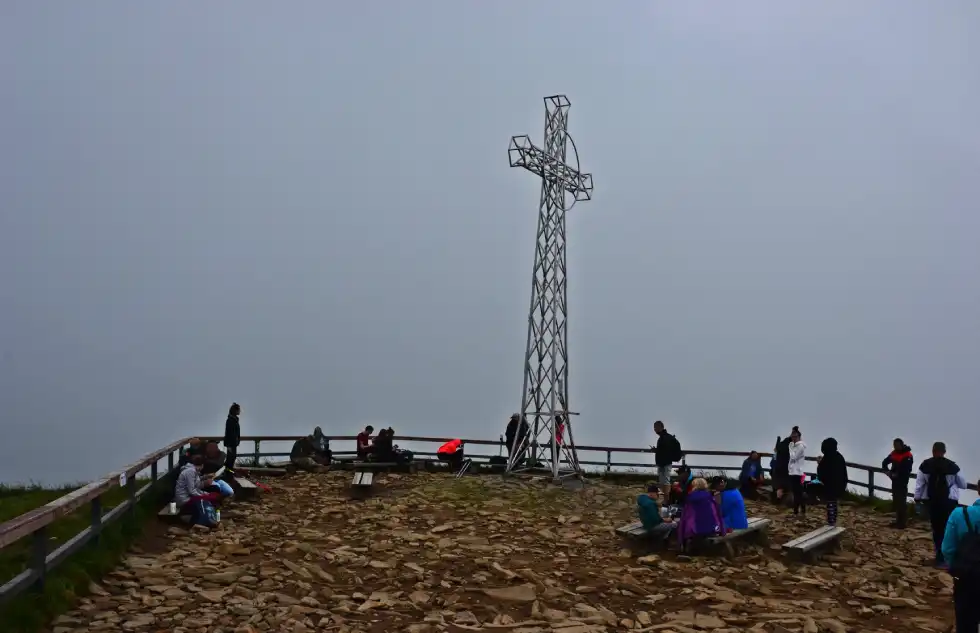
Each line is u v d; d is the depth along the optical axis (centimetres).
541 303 2281
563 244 2309
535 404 2252
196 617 895
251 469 2162
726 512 1409
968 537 787
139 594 971
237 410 2116
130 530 1261
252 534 1382
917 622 984
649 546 1403
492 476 2195
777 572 1239
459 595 1048
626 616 979
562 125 2361
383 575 1142
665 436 2159
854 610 1035
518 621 947
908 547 1505
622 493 2050
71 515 1300
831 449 1678
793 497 1998
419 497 1867
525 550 1343
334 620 916
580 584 1127
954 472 1326
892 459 1755
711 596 1068
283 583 1063
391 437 2372
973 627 784
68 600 902
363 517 1587
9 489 1808
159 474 1623
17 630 778
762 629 929
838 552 1413
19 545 1084
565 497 1950
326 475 2183
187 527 1409
